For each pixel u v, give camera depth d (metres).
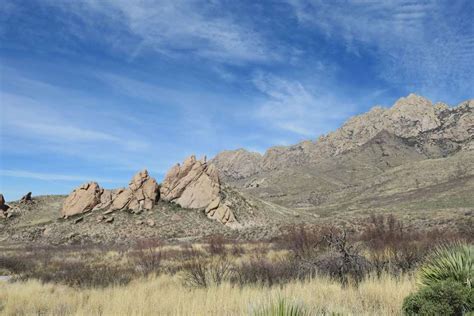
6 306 10.81
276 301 4.03
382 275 10.61
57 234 62.78
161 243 41.94
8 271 24.05
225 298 9.16
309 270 12.71
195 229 64.25
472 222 28.17
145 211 68.88
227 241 39.25
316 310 4.73
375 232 20.12
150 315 8.69
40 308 10.65
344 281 11.27
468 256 6.32
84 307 10.09
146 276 17.06
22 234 64.69
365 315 7.03
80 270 19.22
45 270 22.36
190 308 8.59
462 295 5.23
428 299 5.53
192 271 13.44
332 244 14.41
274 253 22.14
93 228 63.44
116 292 11.67
